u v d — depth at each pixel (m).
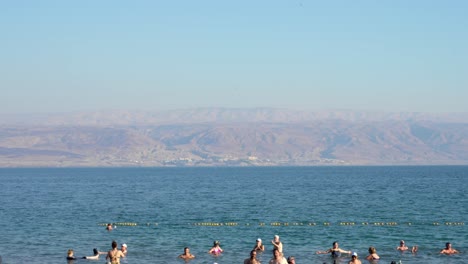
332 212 98.31
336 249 57.88
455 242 64.69
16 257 55.72
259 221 85.12
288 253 58.00
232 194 149.25
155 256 56.03
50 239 66.69
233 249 60.28
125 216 93.12
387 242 64.75
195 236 69.31
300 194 146.88
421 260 54.19
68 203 121.88
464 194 142.38
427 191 155.62
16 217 91.50
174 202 123.31
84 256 56.12
